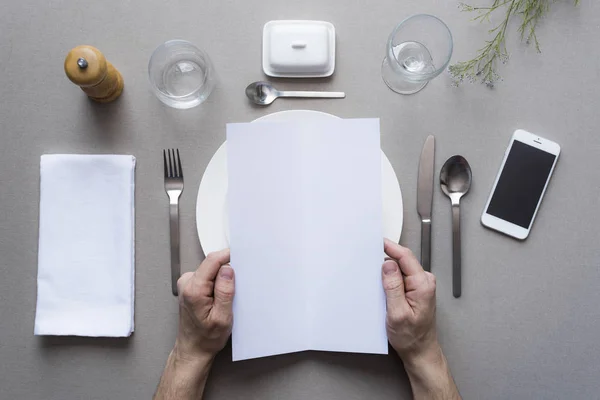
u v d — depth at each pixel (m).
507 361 0.66
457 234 0.65
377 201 0.58
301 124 0.58
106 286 0.64
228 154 0.57
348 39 0.66
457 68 0.65
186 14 0.66
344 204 0.59
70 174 0.64
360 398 0.65
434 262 0.65
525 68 0.67
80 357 0.65
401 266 0.60
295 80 0.66
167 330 0.64
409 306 0.59
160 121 0.66
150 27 0.66
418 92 0.66
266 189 0.58
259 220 0.58
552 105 0.66
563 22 0.67
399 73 0.63
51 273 0.64
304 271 0.60
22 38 0.66
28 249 0.66
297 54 0.64
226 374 0.65
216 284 0.58
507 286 0.66
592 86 0.67
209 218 0.62
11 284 0.65
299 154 0.58
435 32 0.65
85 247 0.64
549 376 0.66
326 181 0.59
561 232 0.67
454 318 0.66
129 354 0.64
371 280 0.59
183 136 0.65
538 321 0.66
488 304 0.66
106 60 0.65
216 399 0.64
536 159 0.66
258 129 0.58
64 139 0.66
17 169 0.66
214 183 0.62
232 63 0.66
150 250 0.65
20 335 0.65
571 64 0.66
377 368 0.65
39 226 0.64
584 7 0.67
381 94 0.66
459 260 0.65
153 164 0.65
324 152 0.58
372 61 0.66
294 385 0.65
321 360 0.65
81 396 0.64
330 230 0.59
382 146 0.66
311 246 0.60
